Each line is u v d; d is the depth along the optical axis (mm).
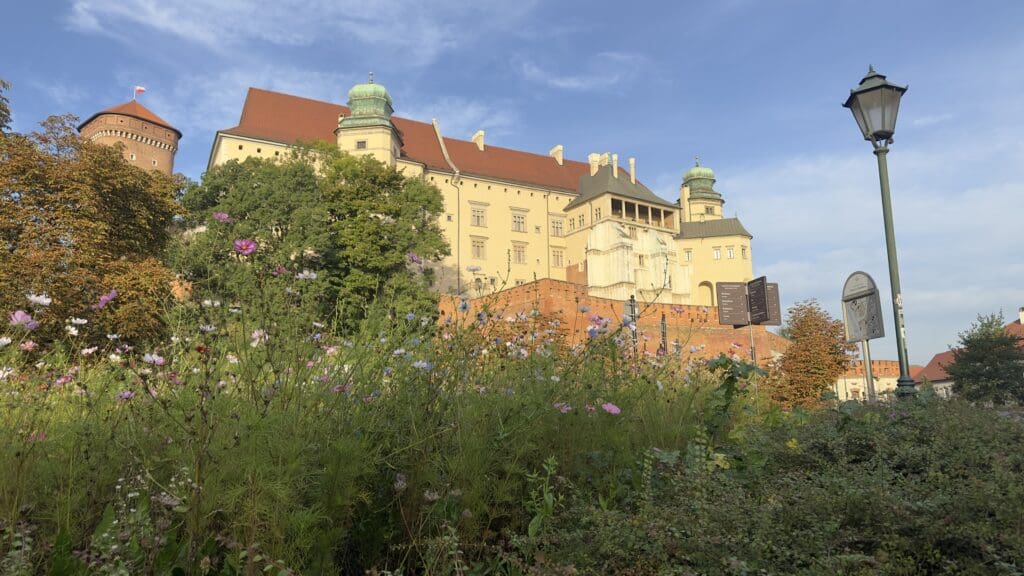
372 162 42656
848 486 3719
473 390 4219
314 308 3906
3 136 25047
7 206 22891
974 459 4652
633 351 6414
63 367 4164
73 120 27250
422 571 3320
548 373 4832
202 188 43000
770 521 3252
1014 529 3199
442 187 71438
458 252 70562
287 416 3211
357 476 3199
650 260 71312
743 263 79062
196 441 2852
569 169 83688
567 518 3494
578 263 75438
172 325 3656
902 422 6262
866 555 3051
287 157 50250
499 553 3213
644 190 79562
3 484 2662
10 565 2396
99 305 5098
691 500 3471
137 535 2633
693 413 5473
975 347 47938
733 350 8039
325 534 2924
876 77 9695
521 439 3908
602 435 4508
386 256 38188
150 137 75438
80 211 24578
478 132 79625
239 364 3453
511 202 75688
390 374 3908
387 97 66750
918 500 3650
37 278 12844
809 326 23344
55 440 3078
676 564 2924
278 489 2729
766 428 6055
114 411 3330
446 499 3336
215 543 2818
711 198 91375
